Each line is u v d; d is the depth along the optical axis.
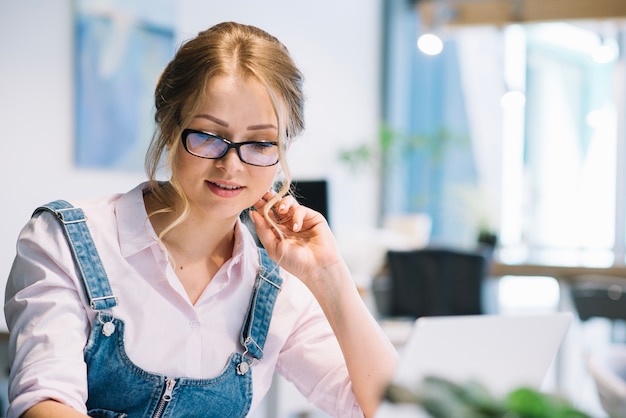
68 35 5.12
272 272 1.36
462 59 8.45
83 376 1.13
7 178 4.84
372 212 8.25
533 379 0.93
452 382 0.73
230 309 1.30
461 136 8.10
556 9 5.67
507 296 7.21
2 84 4.79
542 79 7.93
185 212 1.19
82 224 1.22
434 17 6.09
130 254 1.22
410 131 8.64
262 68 1.17
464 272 4.46
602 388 2.03
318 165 7.43
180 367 1.24
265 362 1.34
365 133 8.19
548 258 7.24
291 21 7.16
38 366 1.09
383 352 1.28
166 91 1.21
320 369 1.35
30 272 1.19
